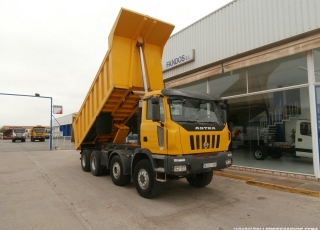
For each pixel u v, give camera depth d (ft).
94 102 28.43
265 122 29.76
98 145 31.55
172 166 16.56
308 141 25.13
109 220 14.79
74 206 17.47
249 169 29.86
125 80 23.72
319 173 23.57
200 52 36.27
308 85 24.52
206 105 20.26
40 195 20.38
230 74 33.63
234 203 18.15
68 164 39.58
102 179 27.07
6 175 29.60
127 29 23.35
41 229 13.50
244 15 29.96
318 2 22.88
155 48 26.12
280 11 26.11
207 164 17.89
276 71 28.07
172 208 17.03
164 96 18.19
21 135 130.21
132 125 30.32
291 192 20.99
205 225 14.05
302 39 23.99
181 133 17.17
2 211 16.43
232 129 33.94
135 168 20.61
